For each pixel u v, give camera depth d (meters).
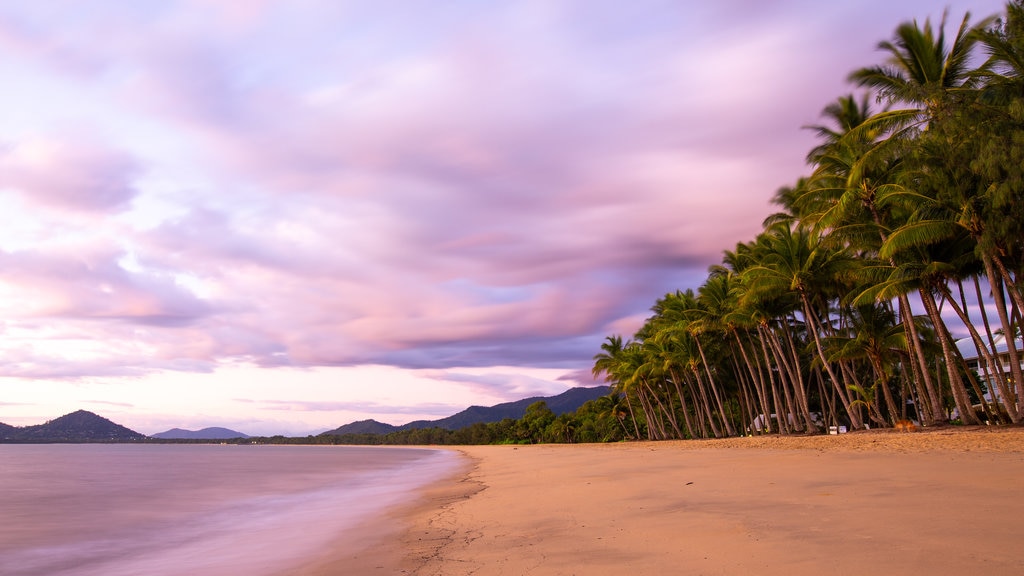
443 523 14.42
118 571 11.56
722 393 70.31
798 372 44.06
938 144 25.16
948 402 48.12
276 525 17.23
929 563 6.40
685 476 18.92
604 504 14.02
